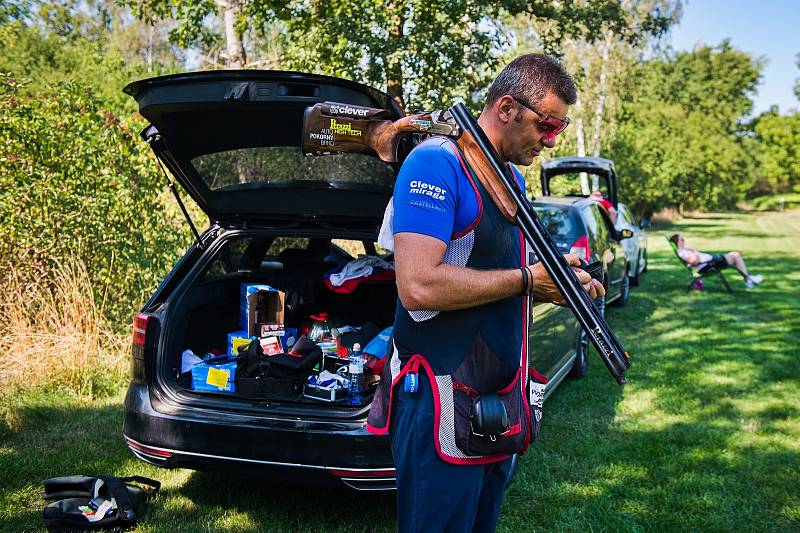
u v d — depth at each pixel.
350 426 2.85
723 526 3.30
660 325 8.15
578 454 4.13
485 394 1.75
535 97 1.75
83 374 4.86
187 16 8.79
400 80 8.05
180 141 3.14
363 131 2.00
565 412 4.95
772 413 5.00
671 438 4.41
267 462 2.86
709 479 3.82
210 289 3.71
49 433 4.11
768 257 16.70
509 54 9.10
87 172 5.54
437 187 1.68
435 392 1.74
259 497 3.42
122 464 3.73
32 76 17.00
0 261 5.23
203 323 3.71
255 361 3.10
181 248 6.04
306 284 4.17
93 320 5.26
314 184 3.27
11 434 4.05
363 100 2.72
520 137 1.79
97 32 30.09
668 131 35.16
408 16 7.82
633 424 4.71
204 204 3.50
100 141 5.63
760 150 60.72
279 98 2.71
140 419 3.04
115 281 5.65
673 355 6.70
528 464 3.96
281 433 2.85
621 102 27.16
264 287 3.64
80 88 5.73
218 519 3.18
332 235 3.41
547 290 1.74
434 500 1.75
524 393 1.89
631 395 5.40
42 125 5.42
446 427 1.73
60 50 21.11
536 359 4.20
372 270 4.04
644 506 3.49
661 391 5.51
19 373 4.72
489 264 1.76
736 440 4.43
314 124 2.01
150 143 3.22
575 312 1.72
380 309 4.17
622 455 4.13
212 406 3.00
